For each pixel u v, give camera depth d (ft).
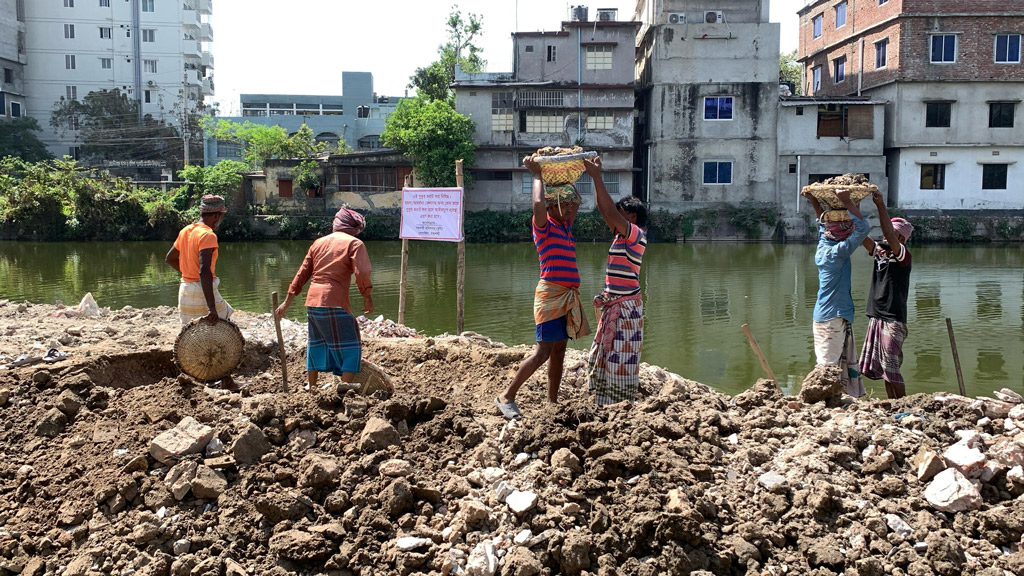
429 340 26.76
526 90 129.49
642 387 21.26
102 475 14.55
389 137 129.80
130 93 189.78
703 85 128.06
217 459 14.53
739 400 18.08
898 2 119.85
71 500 14.11
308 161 134.10
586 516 13.38
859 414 16.76
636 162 144.25
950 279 70.49
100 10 187.32
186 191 131.03
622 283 17.10
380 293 60.95
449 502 13.85
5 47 176.55
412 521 13.44
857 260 90.22
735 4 128.67
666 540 12.66
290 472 14.38
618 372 17.06
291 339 29.19
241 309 51.75
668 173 129.90
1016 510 13.24
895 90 122.62
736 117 128.06
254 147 162.20
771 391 18.19
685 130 129.08
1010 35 120.06
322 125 197.77
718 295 60.85
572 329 16.90
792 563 12.73
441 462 14.94
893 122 123.65
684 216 126.93
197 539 13.26
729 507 13.69
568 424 15.76
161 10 189.78
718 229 127.95
